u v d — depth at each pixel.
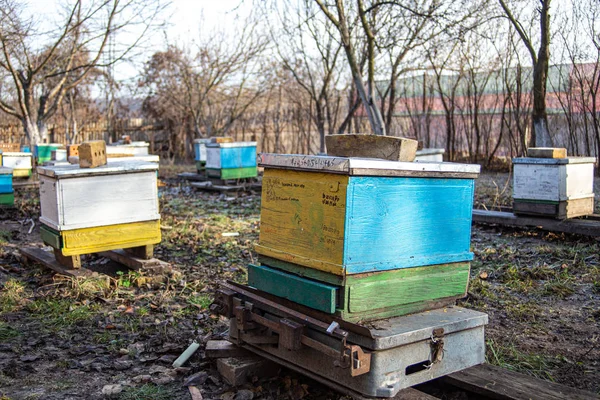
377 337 2.84
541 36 11.55
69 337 4.36
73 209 5.48
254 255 7.19
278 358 3.39
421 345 3.05
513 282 5.72
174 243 7.82
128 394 3.44
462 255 3.45
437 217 3.32
